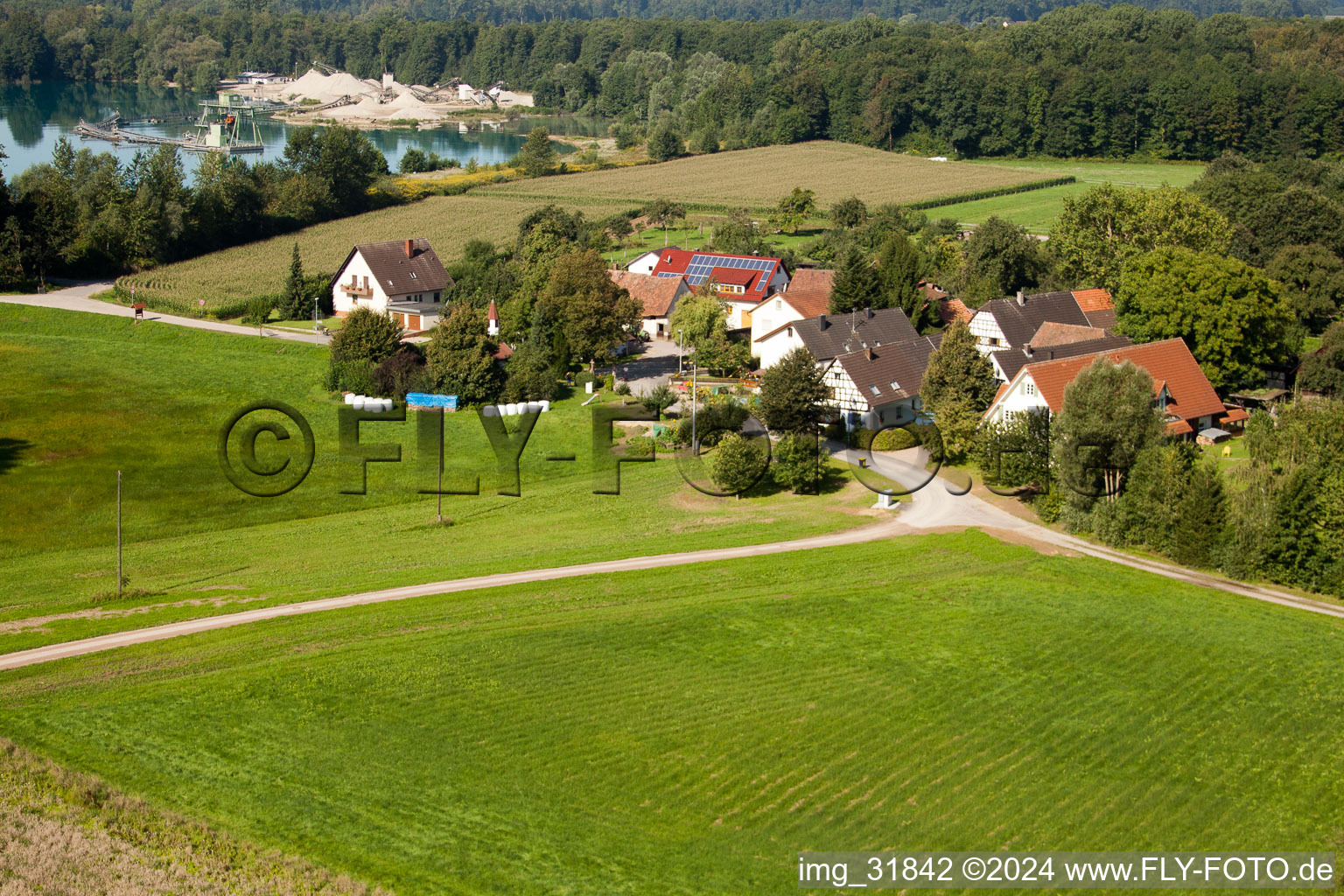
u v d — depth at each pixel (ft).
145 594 196.34
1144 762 148.05
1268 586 203.41
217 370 334.03
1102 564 211.82
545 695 161.48
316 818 135.23
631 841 132.67
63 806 135.74
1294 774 146.00
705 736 152.35
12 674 165.89
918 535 225.97
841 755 148.87
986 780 144.15
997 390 283.38
